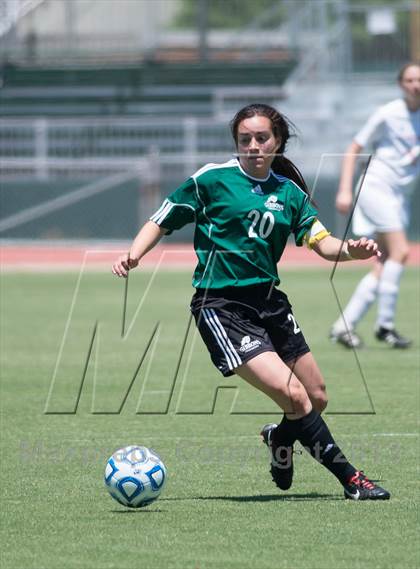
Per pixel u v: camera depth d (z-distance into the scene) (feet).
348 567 55.52
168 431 95.20
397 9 346.54
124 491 66.90
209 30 368.07
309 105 337.93
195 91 352.49
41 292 218.38
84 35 361.92
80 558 57.57
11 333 161.48
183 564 56.24
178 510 67.62
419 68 136.15
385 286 142.41
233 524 64.03
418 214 309.63
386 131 139.13
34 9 361.71
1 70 360.07
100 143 330.54
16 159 319.88
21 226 311.27
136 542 60.39
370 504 68.44
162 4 363.97
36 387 117.50
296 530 62.49
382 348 143.43
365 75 344.28
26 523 64.75
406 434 91.71
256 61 355.36
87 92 355.15
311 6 353.92
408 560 56.65
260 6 367.04
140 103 354.74
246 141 68.44
